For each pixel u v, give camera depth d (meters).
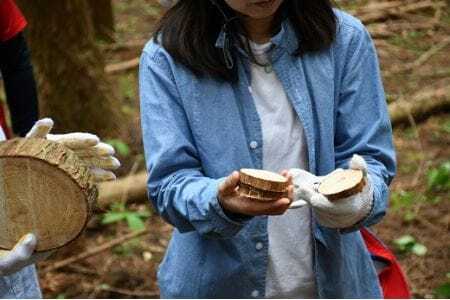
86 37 5.39
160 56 2.32
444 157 5.61
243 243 2.34
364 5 8.27
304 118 2.32
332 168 2.37
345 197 2.09
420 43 7.50
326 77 2.35
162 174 2.29
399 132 5.91
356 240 2.47
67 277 4.54
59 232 2.09
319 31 2.31
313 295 2.44
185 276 2.42
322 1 2.34
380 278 2.64
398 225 4.89
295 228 2.39
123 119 5.72
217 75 2.28
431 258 4.59
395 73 6.87
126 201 5.07
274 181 2.00
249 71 2.33
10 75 3.52
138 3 8.70
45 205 2.07
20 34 3.49
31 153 2.03
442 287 4.20
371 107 2.40
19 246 2.04
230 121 2.30
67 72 5.37
